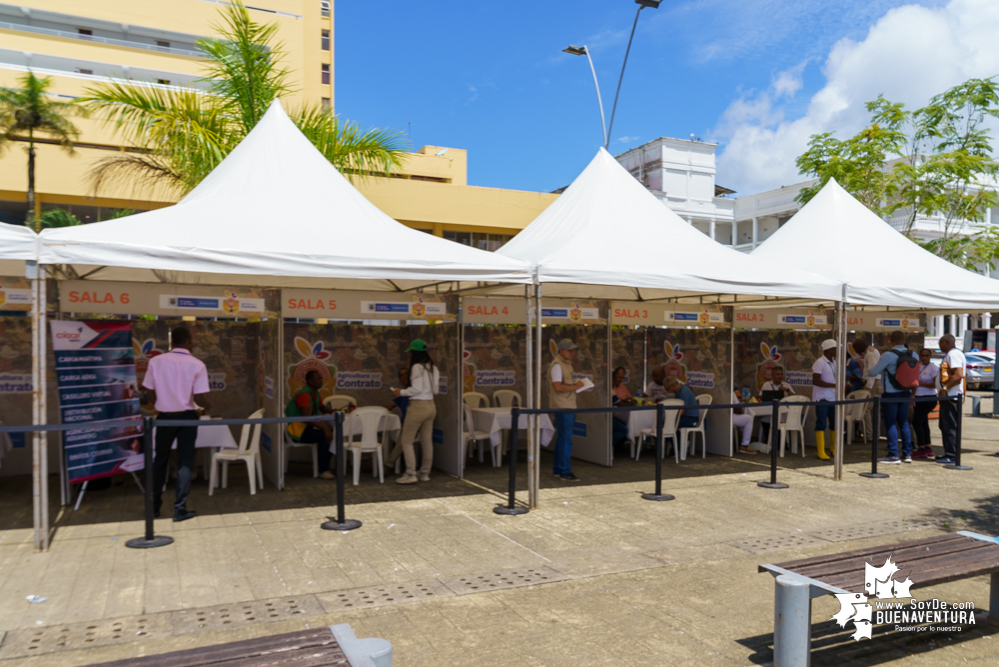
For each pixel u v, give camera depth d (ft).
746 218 150.51
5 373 28.14
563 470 28.76
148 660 8.99
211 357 30.63
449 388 29.58
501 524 21.48
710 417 35.94
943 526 21.65
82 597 15.10
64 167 64.49
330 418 20.68
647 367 39.11
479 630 13.69
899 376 32.78
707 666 12.30
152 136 39.32
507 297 29.71
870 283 29.66
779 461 33.47
